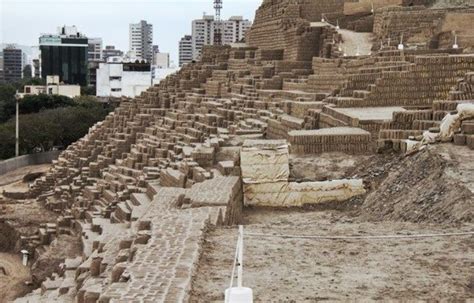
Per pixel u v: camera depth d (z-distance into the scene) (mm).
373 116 32781
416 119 30328
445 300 13336
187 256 15867
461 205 20422
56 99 116375
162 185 39844
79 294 19391
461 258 16172
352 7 70125
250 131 43656
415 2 68375
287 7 72625
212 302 13391
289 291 14023
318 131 31609
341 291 13992
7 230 52656
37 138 90250
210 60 79062
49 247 44000
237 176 28094
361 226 20344
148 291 13312
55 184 65438
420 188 23672
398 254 16719
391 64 40625
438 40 52562
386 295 13695
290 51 64938
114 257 22172
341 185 27547
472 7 58281
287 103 43344
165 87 75500
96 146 68500
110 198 48188
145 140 57750
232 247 17688
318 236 18062
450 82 35844
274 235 18031
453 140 26781
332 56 58188
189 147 46469
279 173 27906
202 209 22078
